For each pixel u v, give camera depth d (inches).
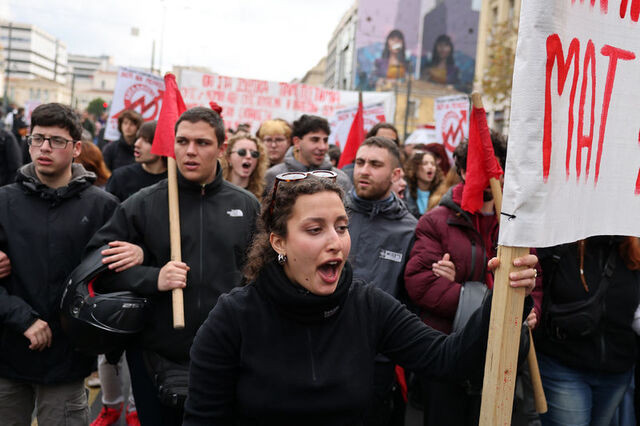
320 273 68.9
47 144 117.4
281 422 70.4
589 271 118.6
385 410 128.2
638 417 136.8
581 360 118.7
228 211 116.3
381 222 137.0
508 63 895.1
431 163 222.1
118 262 107.3
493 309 71.3
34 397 122.7
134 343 112.9
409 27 1982.0
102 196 125.4
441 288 119.0
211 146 113.3
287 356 70.5
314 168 207.9
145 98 305.0
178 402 102.0
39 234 117.6
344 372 71.1
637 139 87.9
